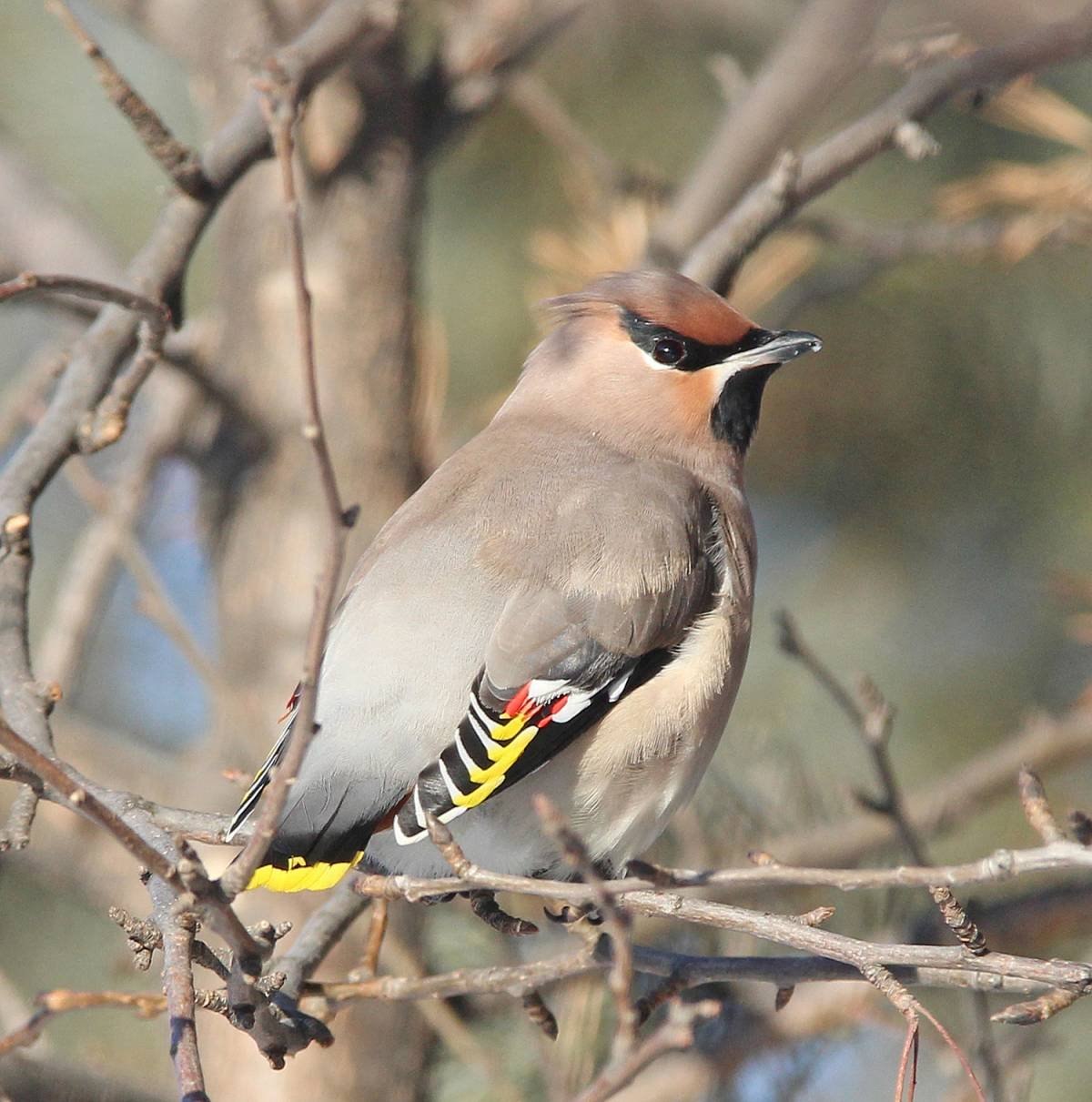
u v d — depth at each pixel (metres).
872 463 15.02
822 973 7.58
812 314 14.59
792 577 15.14
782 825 11.80
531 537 8.77
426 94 12.37
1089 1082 12.52
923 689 14.71
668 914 7.25
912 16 10.83
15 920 13.12
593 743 8.55
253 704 11.59
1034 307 14.38
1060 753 12.04
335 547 6.14
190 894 6.34
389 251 12.05
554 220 14.64
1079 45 10.47
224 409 11.75
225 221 12.16
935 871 6.07
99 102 15.55
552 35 12.48
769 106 11.93
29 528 8.82
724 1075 10.30
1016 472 14.75
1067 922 10.35
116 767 11.55
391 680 8.29
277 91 6.51
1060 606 14.66
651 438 10.01
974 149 14.27
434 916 11.03
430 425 12.19
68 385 9.28
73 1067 10.02
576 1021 10.31
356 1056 10.88
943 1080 11.40
